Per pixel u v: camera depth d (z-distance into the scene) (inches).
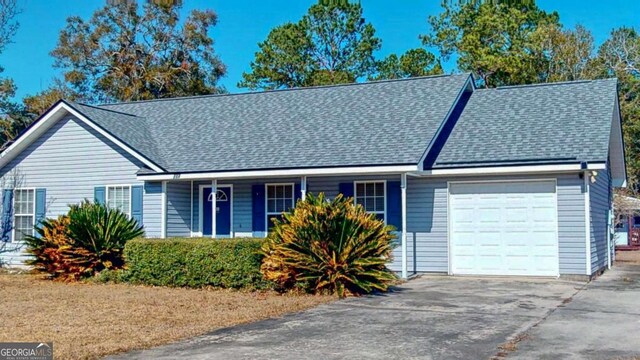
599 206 729.6
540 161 633.0
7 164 836.6
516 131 704.4
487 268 676.7
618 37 1556.3
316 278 536.7
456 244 689.6
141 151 760.3
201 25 1815.9
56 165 810.8
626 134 1497.3
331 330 386.3
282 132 786.2
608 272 742.5
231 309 467.5
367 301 501.7
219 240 585.9
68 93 1738.4
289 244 544.7
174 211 767.1
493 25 1546.5
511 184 670.5
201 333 382.0
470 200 685.9
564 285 593.0
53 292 567.8
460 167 662.5
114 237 660.1
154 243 613.3
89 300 515.2
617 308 460.1
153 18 1786.4
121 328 395.9
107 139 785.6
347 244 532.7
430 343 346.6
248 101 911.0
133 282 624.1
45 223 688.4
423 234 699.4
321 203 563.5
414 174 676.7
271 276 544.7
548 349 331.3
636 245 1395.2
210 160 749.9
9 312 456.8
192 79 1782.7
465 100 818.2
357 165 655.8
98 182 787.4
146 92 1750.7
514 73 1489.9
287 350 333.1
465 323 404.8
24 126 1569.9
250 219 767.1
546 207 655.1
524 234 663.8
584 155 626.2
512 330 380.5
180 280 596.7
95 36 1761.8
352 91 860.6
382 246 552.7
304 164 685.3
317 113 818.2
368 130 734.5
